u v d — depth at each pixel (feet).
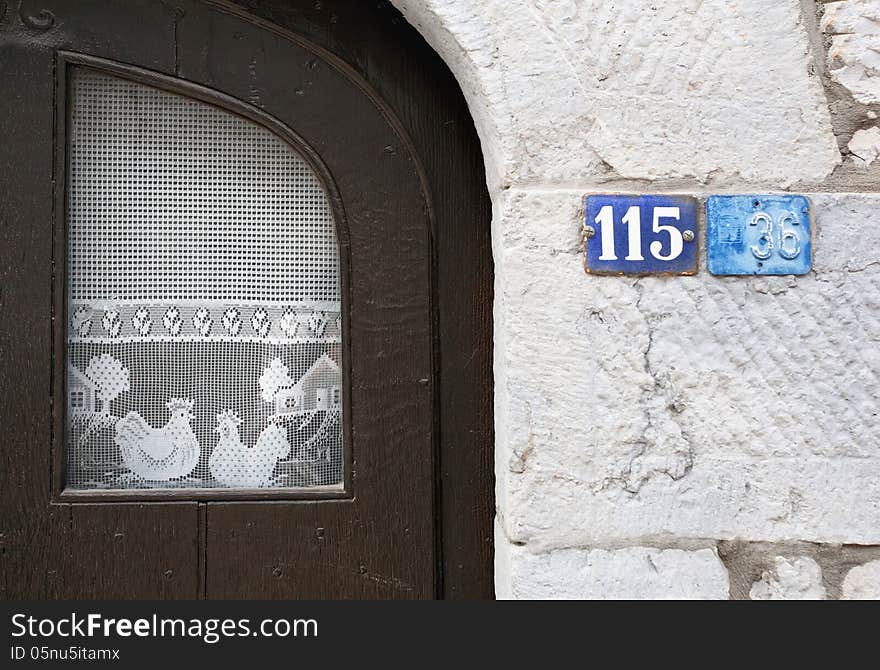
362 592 4.11
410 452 4.16
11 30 4.07
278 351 4.23
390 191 4.20
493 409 4.18
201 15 4.16
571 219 3.66
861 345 3.66
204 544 4.07
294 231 4.26
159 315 4.20
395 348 4.17
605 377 3.64
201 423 4.20
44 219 4.05
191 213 4.22
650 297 3.67
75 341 4.14
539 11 3.68
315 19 4.18
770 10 3.72
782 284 3.67
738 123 3.70
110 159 4.20
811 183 3.71
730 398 3.65
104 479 4.14
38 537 3.99
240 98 4.16
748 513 3.63
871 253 3.68
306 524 4.11
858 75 3.71
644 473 3.63
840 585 3.61
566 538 3.61
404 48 4.22
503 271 3.66
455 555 4.17
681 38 3.70
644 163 3.69
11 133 4.05
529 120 3.67
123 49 4.12
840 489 3.63
